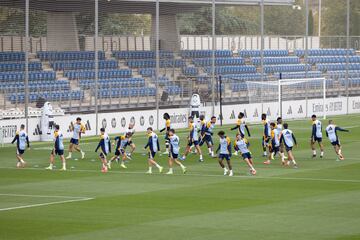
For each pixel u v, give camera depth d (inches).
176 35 6176.2
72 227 2208.4
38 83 5152.6
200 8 6112.2
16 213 2428.6
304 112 6254.9
